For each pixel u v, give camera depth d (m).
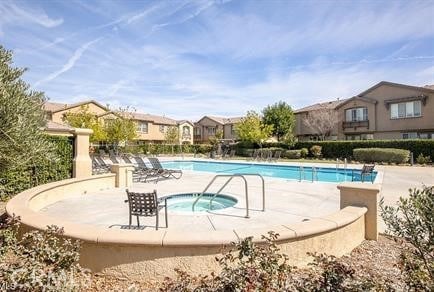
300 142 29.64
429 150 21.59
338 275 2.34
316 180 13.88
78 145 11.02
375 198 5.29
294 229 4.14
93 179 10.44
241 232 4.03
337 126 35.69
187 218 6.81
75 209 7.77
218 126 54.44
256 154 30.33
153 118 51.31
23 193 7.18
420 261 2.44
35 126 4.85
